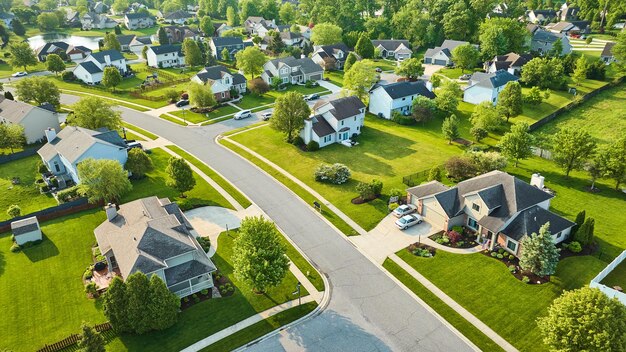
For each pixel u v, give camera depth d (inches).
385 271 1884.8
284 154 3068.4
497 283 1791.3
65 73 4923.7
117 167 2341.3
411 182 2642.7
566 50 5664.4
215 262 1932.8
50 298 1726.1
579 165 2630.4
